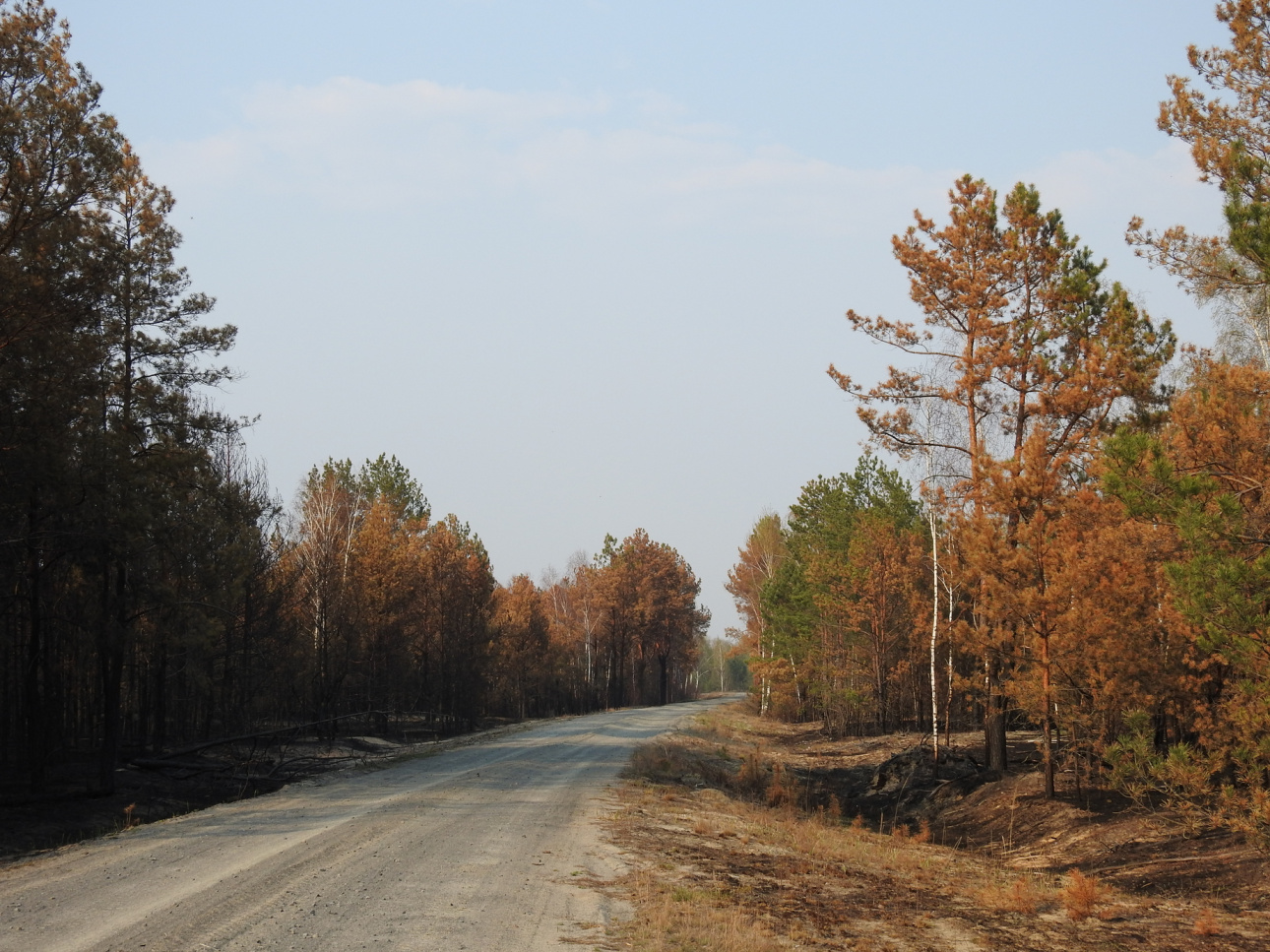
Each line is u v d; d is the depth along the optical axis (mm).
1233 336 26203
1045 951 10281
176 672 33875
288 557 46750
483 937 8727
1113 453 13445
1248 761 13945
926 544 45000
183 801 24328
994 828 21891
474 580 60906
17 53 20703
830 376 30141
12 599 24312
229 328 27297
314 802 19219
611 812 18297
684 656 118062
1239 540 12539
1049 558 21672
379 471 64375
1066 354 27703
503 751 33250
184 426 26297
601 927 9305
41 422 21781
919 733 42938
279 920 9148
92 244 23500
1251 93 15820
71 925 8930
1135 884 15023
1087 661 20203
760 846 16078
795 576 58750
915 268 28938
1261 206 12539
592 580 99750
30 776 27062
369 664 48156
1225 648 12320
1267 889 13273
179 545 26547
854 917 11109
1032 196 28141
